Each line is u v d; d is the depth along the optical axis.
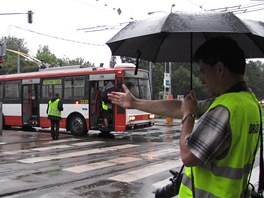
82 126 16.31
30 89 18.78
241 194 1.97
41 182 7.31
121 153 11.20
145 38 2.59
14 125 19.42
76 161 9.73
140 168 8.78
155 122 27.77
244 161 1.93
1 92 20.05
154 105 2.74
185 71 53.47
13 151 11.52
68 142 14.00
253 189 2.30
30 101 18.77
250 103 1.96
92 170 8.52
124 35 2.37
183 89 53.22
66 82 17.02
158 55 2.98
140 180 7.50
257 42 2.43
